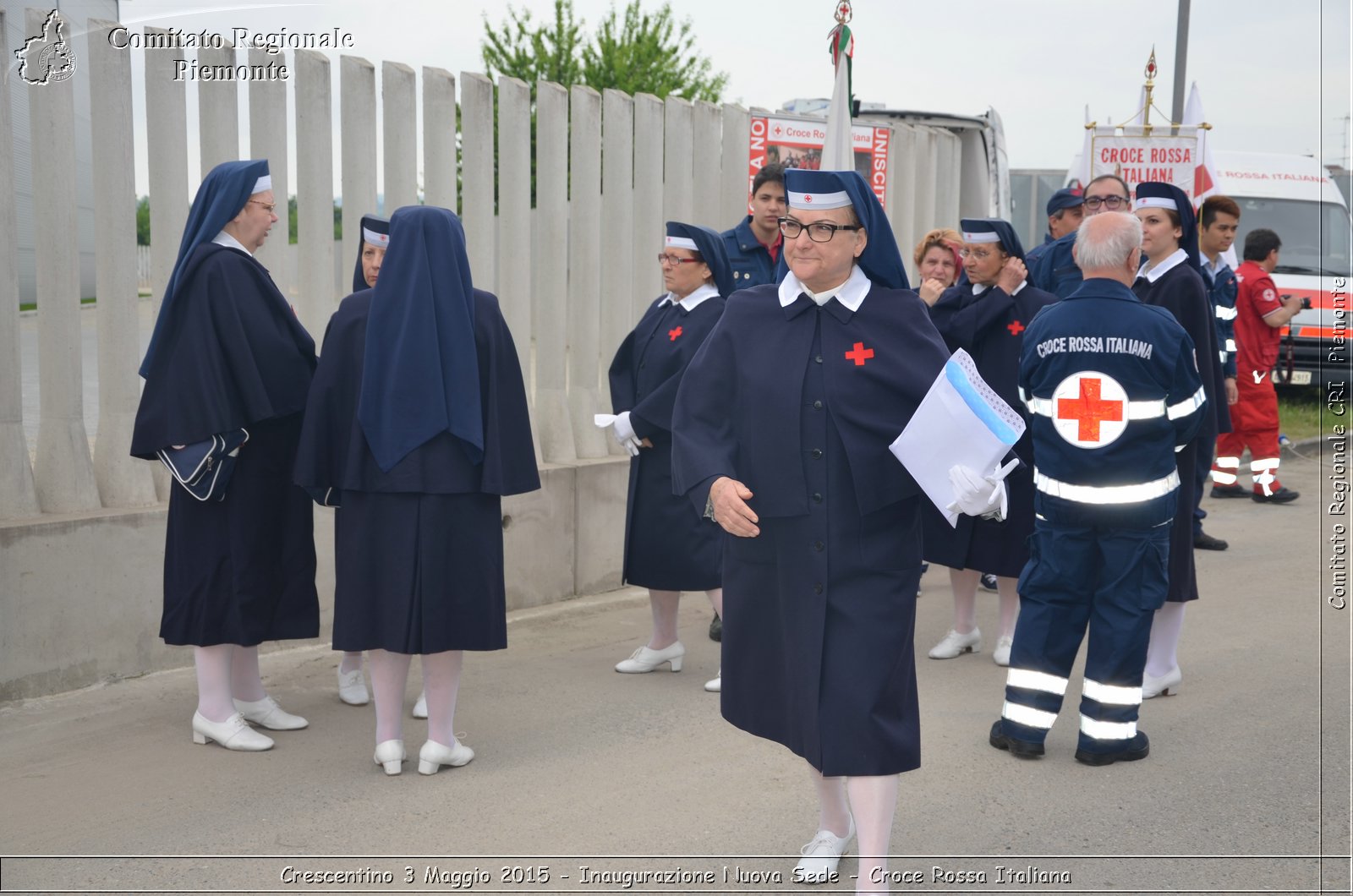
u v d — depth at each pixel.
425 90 6.29
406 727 4.96
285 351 4.59
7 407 5.18
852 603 3.18
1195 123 10.63
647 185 7.30
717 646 6.26
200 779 4.34
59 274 5.31
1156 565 4.51
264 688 5.46
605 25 21.30
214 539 4.55
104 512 5.36
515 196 6.71
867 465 3.16
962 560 5.71
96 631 5.28
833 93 6.36
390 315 4.23
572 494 6.95
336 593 4.37
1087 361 4.45
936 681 5.66
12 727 4.81
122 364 5.52
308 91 5.95
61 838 3.82
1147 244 5.41
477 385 4.29
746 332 3.35
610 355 7.32
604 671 5.73
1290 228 14.85
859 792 3.19
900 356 3.21
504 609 4.46
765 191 6.11
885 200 8.45
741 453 3.34
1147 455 4.42
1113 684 4.50
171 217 5.59
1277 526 9.08
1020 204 17.78
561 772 4.45
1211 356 5.24
